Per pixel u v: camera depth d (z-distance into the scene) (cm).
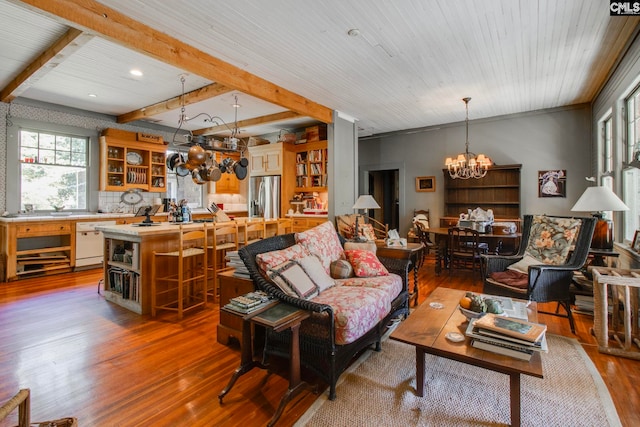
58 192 538
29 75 377
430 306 227
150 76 400
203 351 249
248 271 239
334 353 190
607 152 438
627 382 202
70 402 185
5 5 262
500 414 172
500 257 329
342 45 302
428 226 618
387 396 189
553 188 533
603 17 260
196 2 236
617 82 350
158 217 618
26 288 418
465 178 605
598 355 238
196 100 455
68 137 546
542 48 313
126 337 274
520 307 213
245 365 196
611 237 342
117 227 366
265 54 320
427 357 237
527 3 240
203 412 177
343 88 420
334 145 524
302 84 404
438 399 186
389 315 267
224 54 320
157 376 213
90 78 407
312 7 242
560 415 171
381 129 674
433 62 342
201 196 754
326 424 166
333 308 205
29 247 490
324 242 303
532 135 548
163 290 347
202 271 386
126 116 575
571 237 309
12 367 223
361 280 282
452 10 248
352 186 577
